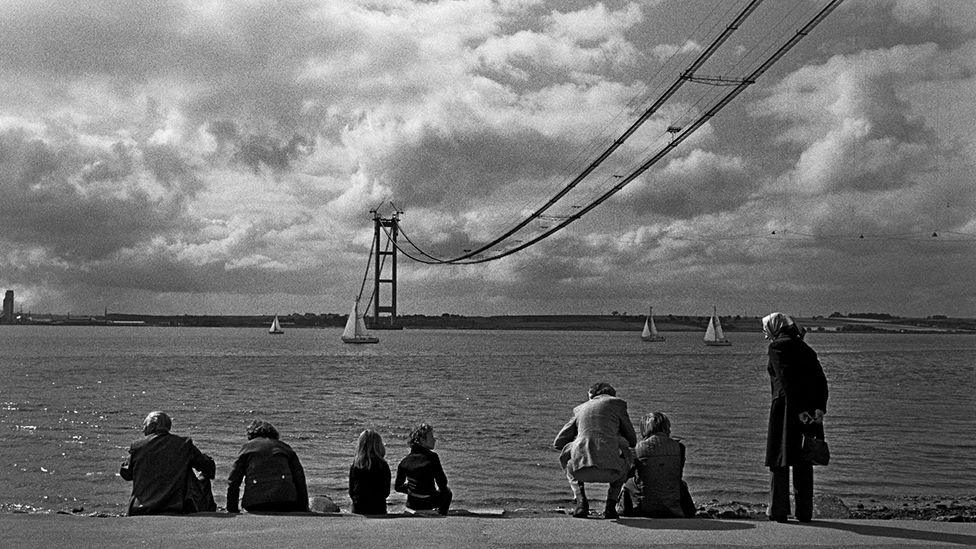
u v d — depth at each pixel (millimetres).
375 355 151125
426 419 43406
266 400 56062
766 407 51281
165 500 10125
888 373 99875
